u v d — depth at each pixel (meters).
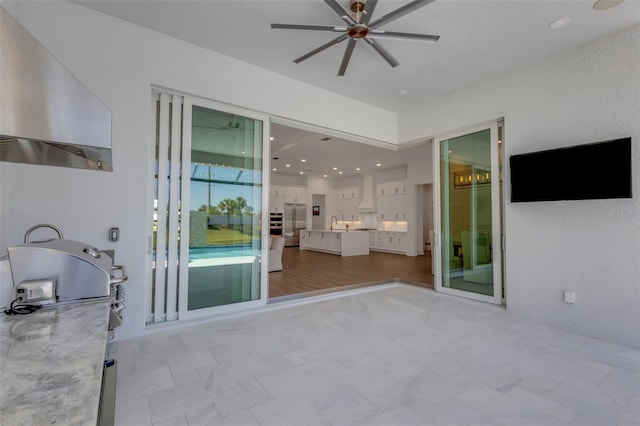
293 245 11.82
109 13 2.70
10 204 2.32
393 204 10.07
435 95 4.35
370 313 3.59
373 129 4.73
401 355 2.49
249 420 1.68
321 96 4.14
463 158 4.21
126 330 2.77
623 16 2.60
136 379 2.09
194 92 3.16
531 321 3.31
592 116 2.96
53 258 1.32
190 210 3.25
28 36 1.06
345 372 2.21
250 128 3.66
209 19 2.77
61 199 2.49
